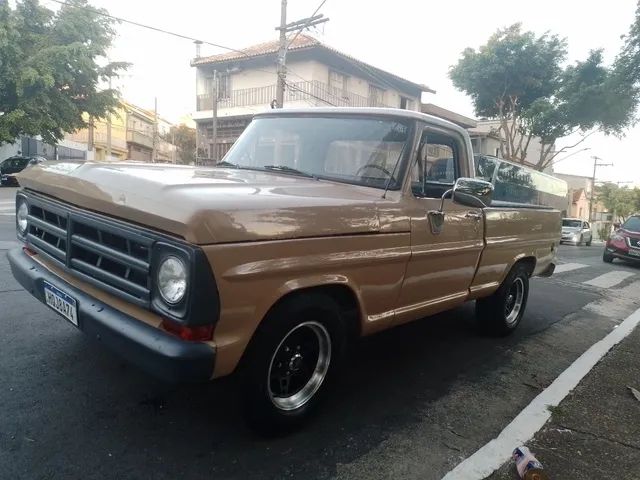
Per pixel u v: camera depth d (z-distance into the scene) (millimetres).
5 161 27172
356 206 3012
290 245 2584
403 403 3643
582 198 56781
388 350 4785
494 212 4523
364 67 27766
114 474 2508
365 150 3670
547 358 5008
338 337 3104
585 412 3793
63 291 2879
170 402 3252
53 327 4328
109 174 2768
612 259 15828
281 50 18609
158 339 2340
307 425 3160
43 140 25062
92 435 2822
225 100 29172
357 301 3137
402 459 2900
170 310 2320
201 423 3041
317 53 25766
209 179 2838
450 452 3027
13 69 22078
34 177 3336
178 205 2285
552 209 5969
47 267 3209
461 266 4148
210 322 2309
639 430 3574
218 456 2738
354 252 2986
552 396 4027
